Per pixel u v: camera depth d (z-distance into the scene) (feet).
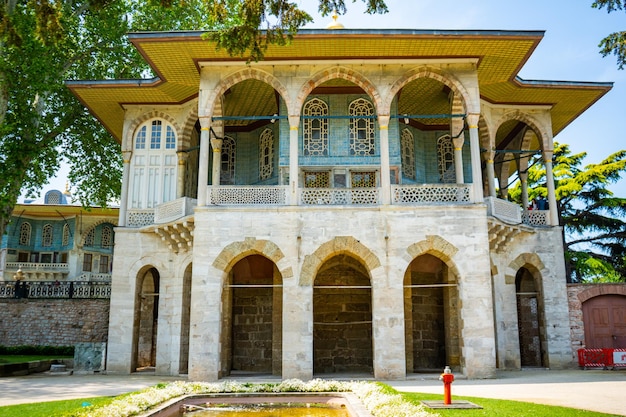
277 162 86.99
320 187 81.00
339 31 68.74
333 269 82.64
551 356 81.76
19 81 82.43
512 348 80.23
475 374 67.41
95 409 37.04
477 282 69.67
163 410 41.37
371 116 74.95
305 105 82.28
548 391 53.06
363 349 80.79
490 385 59.77
